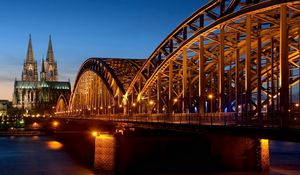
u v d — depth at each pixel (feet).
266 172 217.77
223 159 222.48
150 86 280.51
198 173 220.64
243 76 206.90
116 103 376.68
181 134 231.50
